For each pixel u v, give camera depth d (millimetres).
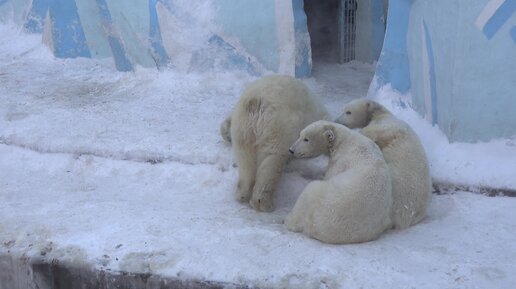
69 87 6754
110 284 3768
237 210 4465
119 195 4754
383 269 3576
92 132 5539
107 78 7000
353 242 3871
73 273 3832
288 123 4414
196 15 6688
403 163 4180
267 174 4410
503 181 4527
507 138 4695
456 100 4676
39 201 4594
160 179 4969
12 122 5773
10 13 8188
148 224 4141
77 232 4086
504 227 4117
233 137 4566
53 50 7469
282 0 6426
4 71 7199
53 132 5531
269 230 4039
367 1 7418
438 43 4867
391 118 4535
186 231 4043
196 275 3646
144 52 6855
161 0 6656
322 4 8891
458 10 4504
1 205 4520
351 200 3758
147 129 5613
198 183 4895
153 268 3717
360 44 7637
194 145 5238
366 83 6895
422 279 3484
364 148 3979
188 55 6742
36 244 3979
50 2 7285
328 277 3533
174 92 6555
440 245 3873
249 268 3639
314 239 3920
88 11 7121
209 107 6168
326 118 4953
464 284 3438
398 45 5633
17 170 5160
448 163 4715
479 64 4570
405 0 5500
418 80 5324
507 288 3408
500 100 4617
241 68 6699
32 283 3936
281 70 6645
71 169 5145
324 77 7113
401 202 4090
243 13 6539
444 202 4520
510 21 4449
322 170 4871
